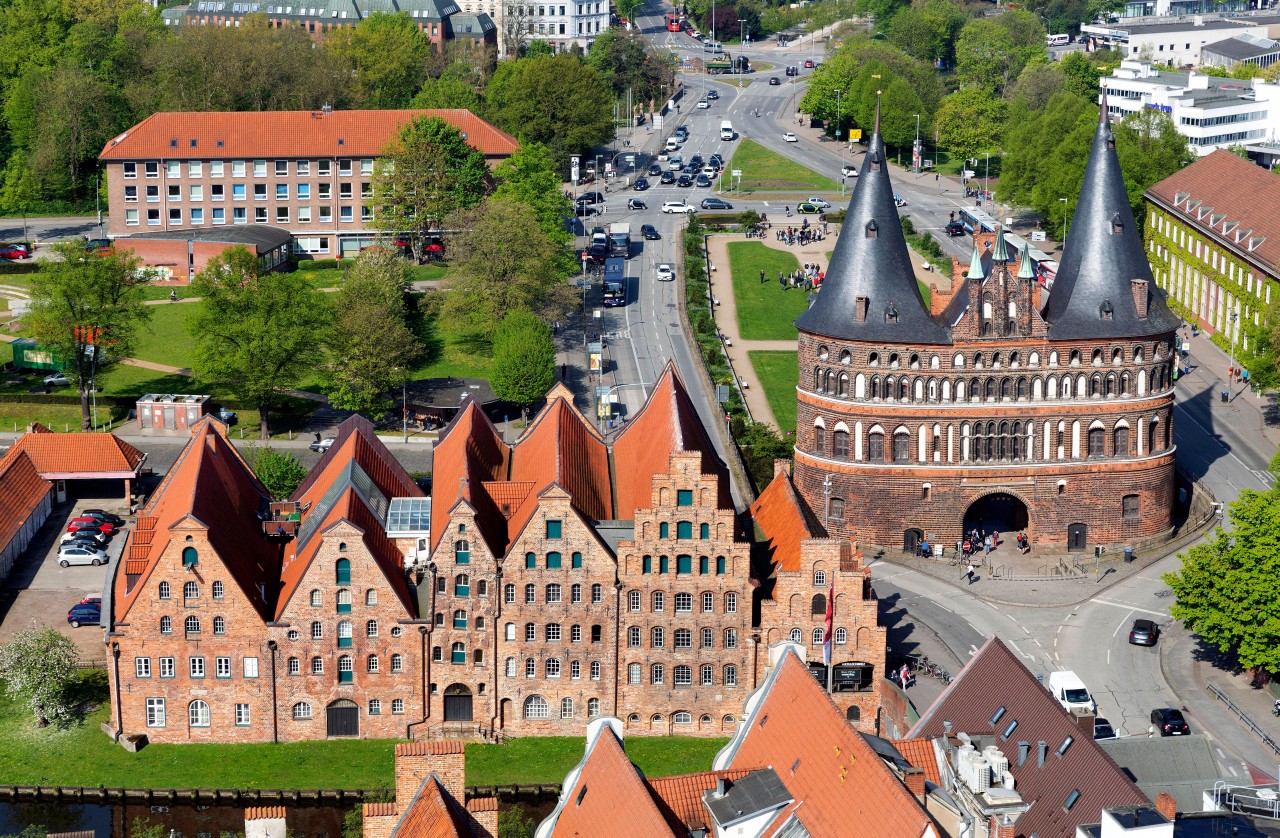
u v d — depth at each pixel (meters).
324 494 185.62
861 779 121.12
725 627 176.12
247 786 167.00
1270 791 128.38
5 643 193.12
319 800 165.38
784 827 123.56
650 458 180.75
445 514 177.00
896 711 169.50
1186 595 179.12
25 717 178.88
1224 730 171.50
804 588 174.50
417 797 121.94
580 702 177.50
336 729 176.38
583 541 173.88
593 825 123.69
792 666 136.38
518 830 143.00
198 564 171.75
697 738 177.88
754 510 193.50
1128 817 117.50
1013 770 133.00
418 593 177.50
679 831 122.19
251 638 173.38
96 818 164.50
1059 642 191.38
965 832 124.44
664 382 189.38
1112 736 167.12
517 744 176.25
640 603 175.62
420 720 176.38
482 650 175.75
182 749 174.12
